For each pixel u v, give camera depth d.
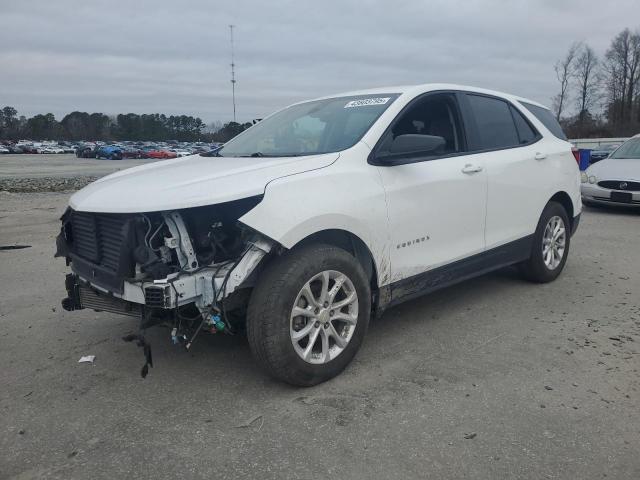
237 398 3.37
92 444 2.92
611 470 2.61
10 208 13.02
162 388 3.53
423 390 3.41
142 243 3.19
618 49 69.94
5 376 3.76
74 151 85.25
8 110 124.88
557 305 4.98
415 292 4.17
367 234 3.67
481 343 4.14
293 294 3.25
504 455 2.74
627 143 11.66
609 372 3.61
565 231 5.72
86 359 3.97
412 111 4.31
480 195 4.58
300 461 2.73
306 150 4.07
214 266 3.26
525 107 5.57
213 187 3.26
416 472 2.62
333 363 3.52
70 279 3.85
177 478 2.62
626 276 5.93
